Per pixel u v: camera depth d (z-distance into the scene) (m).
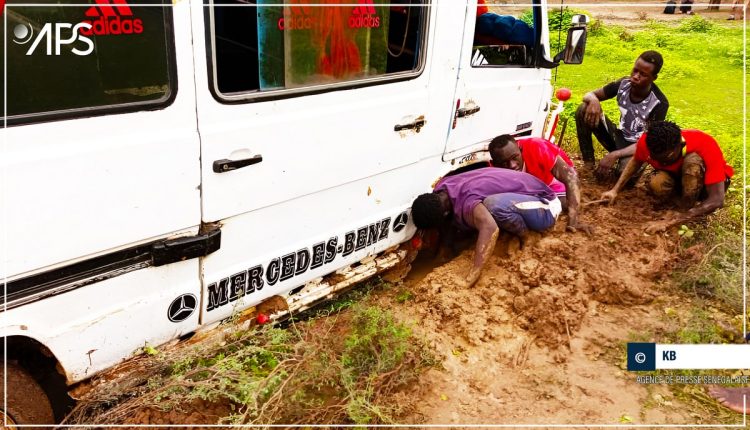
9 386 2.48
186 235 2.66
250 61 3.14
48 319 2.34
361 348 3.28
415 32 3.56
